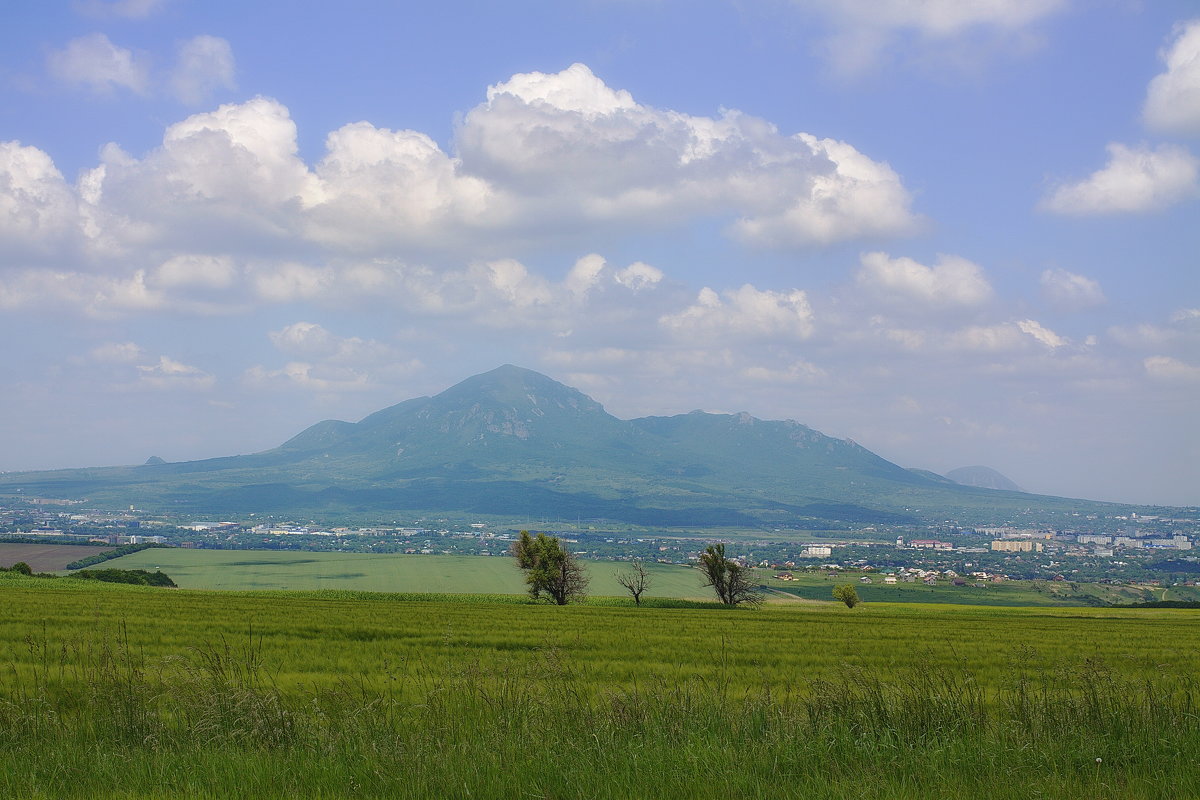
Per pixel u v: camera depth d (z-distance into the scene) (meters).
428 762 9.37
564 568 84.56
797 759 9.74
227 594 76.88
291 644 32.22
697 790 8.80
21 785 9.10
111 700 11.64
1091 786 9.07
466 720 10.99
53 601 52.62
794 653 33.66
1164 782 9.10
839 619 63.50
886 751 10.17
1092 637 49.00
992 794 8.83
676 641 37.72
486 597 90.38
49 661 23.41
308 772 9.39
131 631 34.72
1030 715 11.37
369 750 9.87
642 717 11.10
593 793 8.77
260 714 11.02
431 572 186.88
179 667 12.84
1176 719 11.05
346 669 24.03
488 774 9.12
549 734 10.36
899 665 29.14
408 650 30.73
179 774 9.49
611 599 92.38
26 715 11.17
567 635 39.16
